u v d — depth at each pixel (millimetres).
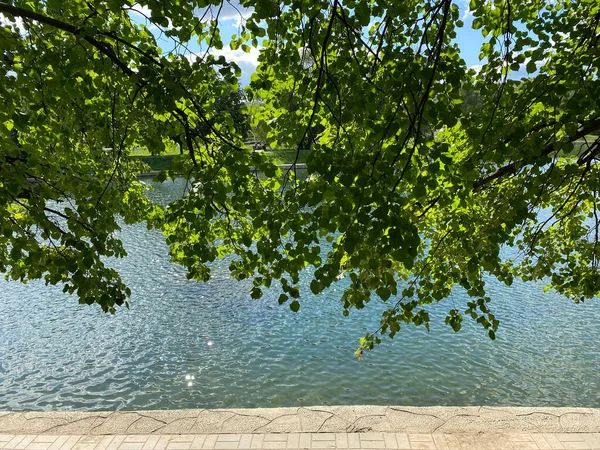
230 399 8141
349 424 5215
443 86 2479
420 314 4117
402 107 2686
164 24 2643
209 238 4383
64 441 5023
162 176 3727
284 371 9000
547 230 5078
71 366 9414
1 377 9016
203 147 4066
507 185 3986
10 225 3062
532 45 3293
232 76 3383
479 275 4184
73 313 12195
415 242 2400
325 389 8359
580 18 3186
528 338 10203
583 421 5195
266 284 3781
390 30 2982
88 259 3201
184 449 4863
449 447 4812
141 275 15094
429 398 8039
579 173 3342
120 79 4016
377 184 2533
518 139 2857
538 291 13078
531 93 3100
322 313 11727
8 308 12586
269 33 3068
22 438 5070
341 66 2844
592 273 4121
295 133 3766
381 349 9750
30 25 3484
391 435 5023
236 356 9656
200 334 10734
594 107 2695
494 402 7922
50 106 3785
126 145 4754
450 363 9156
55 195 3439
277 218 3340
